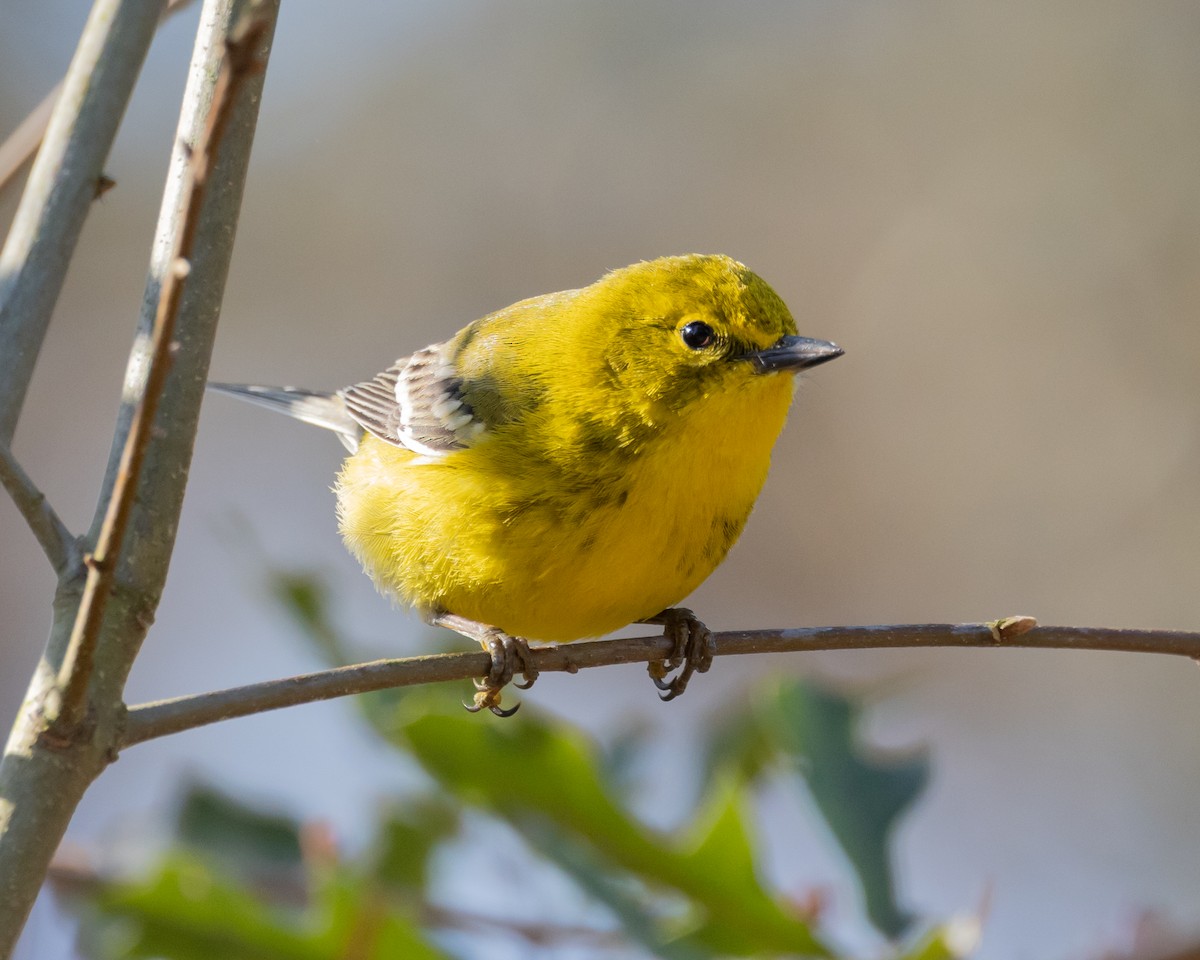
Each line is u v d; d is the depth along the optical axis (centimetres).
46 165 581
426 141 1639
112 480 514
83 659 457
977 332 1523
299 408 1093
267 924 604
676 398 765
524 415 776
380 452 901
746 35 1638
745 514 801
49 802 472
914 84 1598
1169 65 1534
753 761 788
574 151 1623
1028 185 1549
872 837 672
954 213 1559
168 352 412
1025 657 1377
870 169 1588
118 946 613
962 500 1470
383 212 1620
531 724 626
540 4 1661
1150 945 613
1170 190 1511
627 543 759
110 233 1552
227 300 1602
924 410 1508
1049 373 1502
